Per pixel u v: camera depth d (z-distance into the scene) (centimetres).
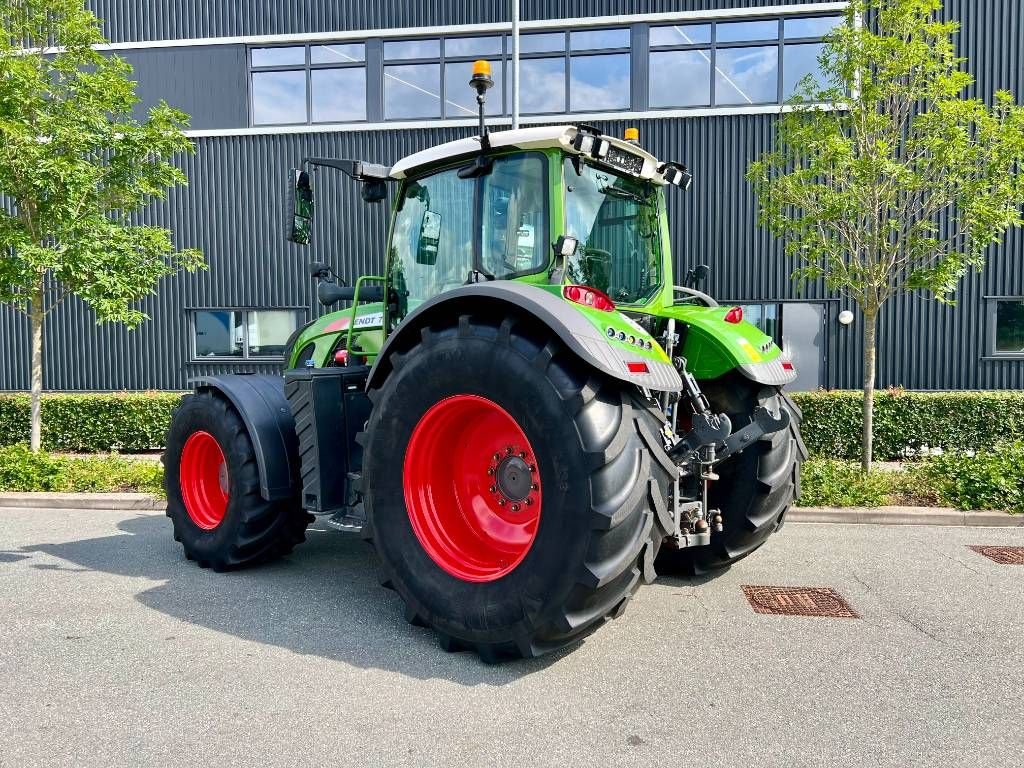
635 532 303
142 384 1303
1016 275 1115
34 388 834
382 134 1237
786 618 382
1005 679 306
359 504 423
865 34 690
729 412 423
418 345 359
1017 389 1127
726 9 1155
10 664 325
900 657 330
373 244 1242
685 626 370
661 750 250
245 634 362
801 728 265
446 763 242
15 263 775
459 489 369
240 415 470
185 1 1262
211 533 478
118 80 801
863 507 626
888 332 1145
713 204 1165
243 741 257
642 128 1177
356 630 368
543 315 309
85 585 445
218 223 1273
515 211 379
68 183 737
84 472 771
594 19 1178
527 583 307
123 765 241
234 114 1263
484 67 394
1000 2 1096
